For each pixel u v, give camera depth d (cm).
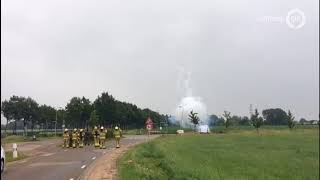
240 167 3778
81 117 11419
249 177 3198
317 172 3906
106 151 4141
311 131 11706
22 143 6175
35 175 2258
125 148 4478
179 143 6075
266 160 4506
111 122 12081
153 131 11544
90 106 11469
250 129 12912
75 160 3156
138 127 14862
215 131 12100
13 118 11194
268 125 15750
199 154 4638
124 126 13838
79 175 2242
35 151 4350
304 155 5100
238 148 5803
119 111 12425
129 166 2534
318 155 5122
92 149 4544
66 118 11412
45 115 11669
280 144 6738
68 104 11438
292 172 3853
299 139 8112
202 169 2920
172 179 2314
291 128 12500
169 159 3161
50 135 9856
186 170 2642
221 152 5047
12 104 11106
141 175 2175
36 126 13525
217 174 2803
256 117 11562
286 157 4856
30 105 11288
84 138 5594
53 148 4856
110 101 11994
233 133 10794
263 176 3375
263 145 6481
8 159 3309
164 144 5234
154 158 3291
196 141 6950
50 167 2662
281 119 18150
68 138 5088
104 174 2228
